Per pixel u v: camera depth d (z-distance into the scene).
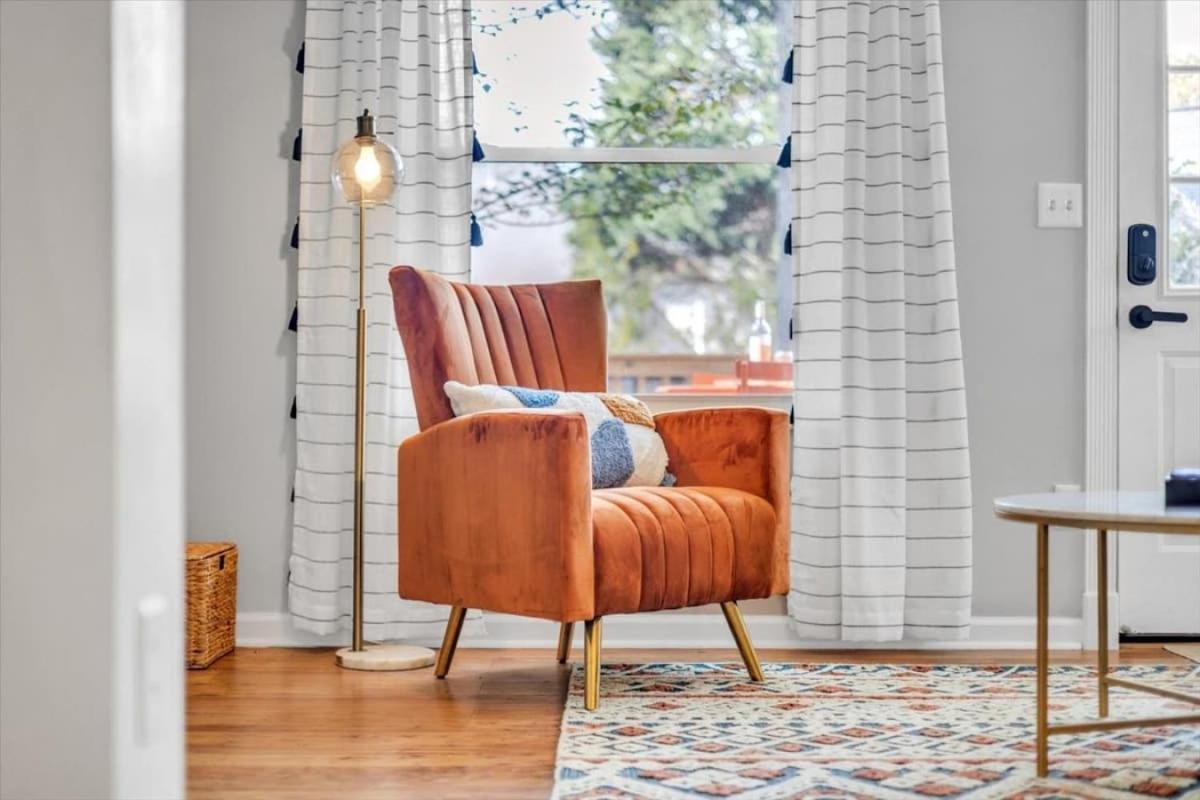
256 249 3.76
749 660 3.11
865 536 3.54
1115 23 3.73
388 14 3.68
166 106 1.04
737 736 2.46
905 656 3.53
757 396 3.84
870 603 3.53
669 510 2.86
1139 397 3.72
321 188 3.65
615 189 4.04
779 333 4.04
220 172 3.76
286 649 3.64
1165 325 3.72
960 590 3.54
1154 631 3.71
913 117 3.65
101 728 0.95
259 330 3.75
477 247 3.90
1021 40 3.75
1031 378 3.73
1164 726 2.53
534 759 2.33
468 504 2.88
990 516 3.71
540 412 2.74
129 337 0.97
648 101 4.02
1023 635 3.69
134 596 0.97
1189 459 3.71
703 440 3.17
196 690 3.02
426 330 3.09
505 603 2.80
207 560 3.34
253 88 3.77
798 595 3.59
